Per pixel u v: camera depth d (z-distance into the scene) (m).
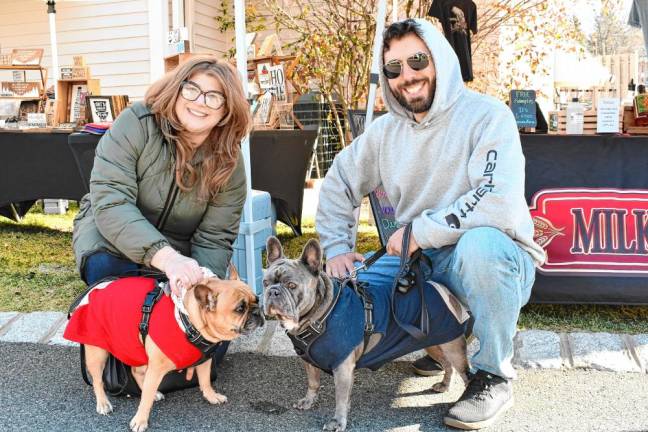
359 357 2.51
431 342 2.54
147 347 2.44
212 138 2.81
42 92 7.43
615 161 3.72
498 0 7.98
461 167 2.65
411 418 2.60
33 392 2.86
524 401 2.73
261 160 5.19
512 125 2.61
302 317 2.38
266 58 6.03
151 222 2.89
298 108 8.91
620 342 3.25
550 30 7.80
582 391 2.81
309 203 7.80
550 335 3.32
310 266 2.39
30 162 5.73
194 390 2.91
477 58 8.46
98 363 2.59
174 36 5.36
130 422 2.54
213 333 2.42
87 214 3.02
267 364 3.17
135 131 2.70
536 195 3.72
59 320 3.66
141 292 2.53
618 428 2.49
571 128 4.12
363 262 2.83
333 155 9.30
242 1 3.77
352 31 7.10
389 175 2.91
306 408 2.71
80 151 4.39
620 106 4.26
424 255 2.69
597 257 3.67
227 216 2.96
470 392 2.52
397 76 2.62
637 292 3.64
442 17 5.59
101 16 9.38
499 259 2.40
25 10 9.88
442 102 2.58
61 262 5.08
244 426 2.56
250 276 3.77
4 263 5.01
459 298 2.73
